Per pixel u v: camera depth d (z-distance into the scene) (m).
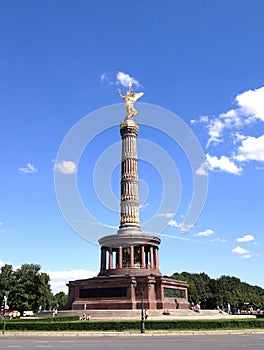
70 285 85.75
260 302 165.25
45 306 136.25
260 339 42.66
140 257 87.12
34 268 122.50
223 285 165.50
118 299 77.56
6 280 118.06
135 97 101.12
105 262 90.31
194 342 38.66
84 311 75.06
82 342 40.12
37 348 33.78
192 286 150.62
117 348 32.78
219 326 56.97
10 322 61.84
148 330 54.47
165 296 78.88
